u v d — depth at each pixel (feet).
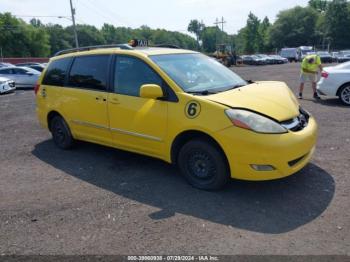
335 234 11.51
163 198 14.70
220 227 12.27
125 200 14.70
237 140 13.43
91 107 18.63
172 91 15.23
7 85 60.49
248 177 13.69
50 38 370.53
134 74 16.80
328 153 19.06
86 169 18.51
